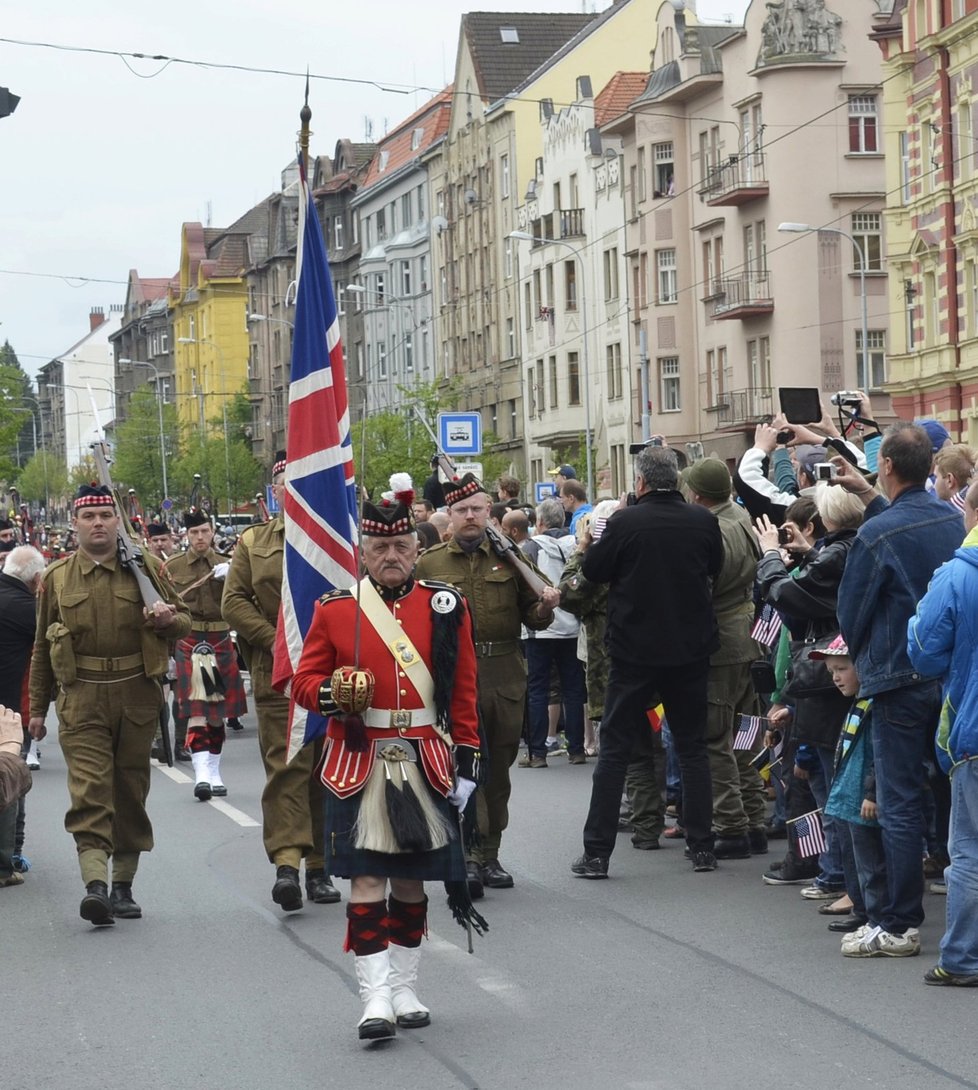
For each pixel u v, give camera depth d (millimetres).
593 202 66875
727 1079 6484
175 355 152375
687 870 10695
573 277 69188
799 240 53938
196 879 10828
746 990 7758
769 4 54219
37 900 10367
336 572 9414
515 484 18781
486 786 10180
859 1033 7031
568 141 68812
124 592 9570
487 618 10164
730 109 56906
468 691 7332
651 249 60938
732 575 10977
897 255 50000
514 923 9281
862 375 54156
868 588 8047
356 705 7012
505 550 10234
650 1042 6992
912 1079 6430
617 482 65750
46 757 18281
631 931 9008
